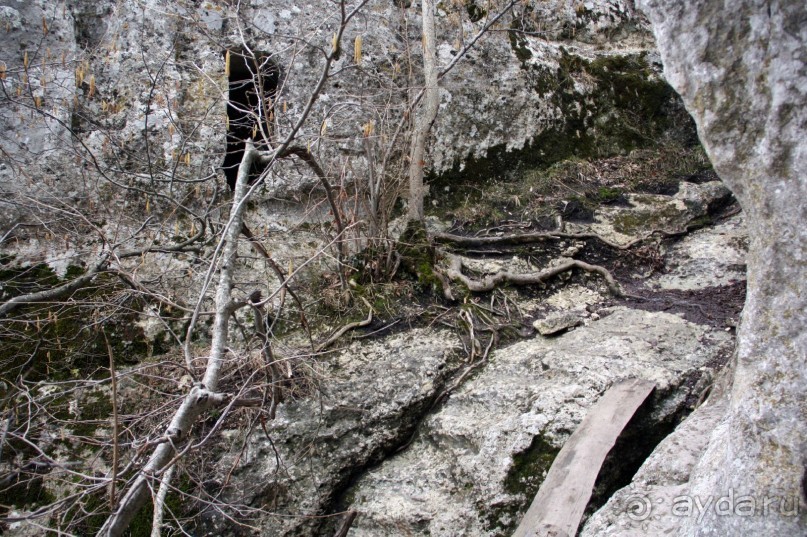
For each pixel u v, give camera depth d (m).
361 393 3.69
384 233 4.45
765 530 1.72
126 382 3.61
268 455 3.45
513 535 2.79
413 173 4.55
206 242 3.79
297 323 4.14
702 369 3.47
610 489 3.05
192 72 4.53
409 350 3.97
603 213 5.12
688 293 4.45
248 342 3.51
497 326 4.18
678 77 1.83
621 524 2.40
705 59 1.76
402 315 4.23
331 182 4.53
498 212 5.11
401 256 4.48
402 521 3.22
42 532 3.09
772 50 1.64
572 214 5.12
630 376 3.41
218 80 4.57
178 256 4.23
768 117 1.67
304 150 3.46
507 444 3.23
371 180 4.37
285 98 4.68
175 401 3.13
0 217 3.96
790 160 1.66
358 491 3.49
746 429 1.79
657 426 3.26
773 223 1.71
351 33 4.91
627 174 5.62
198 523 3.22
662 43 1.84
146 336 3.95
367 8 4.99
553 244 4.85
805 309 1.68
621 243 4.85
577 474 2.89
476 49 5.36
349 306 4.24
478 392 3.65
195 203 4.41
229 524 3.24
